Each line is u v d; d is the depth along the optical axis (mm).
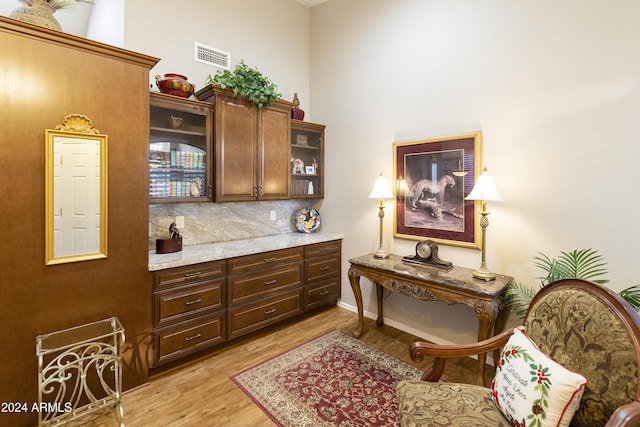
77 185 1943
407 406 1393
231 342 2883
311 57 4066
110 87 2039
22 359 1799
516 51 2330
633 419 949
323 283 3553
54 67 1833
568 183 2129
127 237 2150
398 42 3104
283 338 2982
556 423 1131
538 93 2236
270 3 3686
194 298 2500
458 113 2672
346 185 3664
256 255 2910
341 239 3729
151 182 2576
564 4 2105
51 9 1982
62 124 1872
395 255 3156
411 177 3004
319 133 3863
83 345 1801
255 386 2244
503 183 2428
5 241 1729
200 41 3105
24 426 1816
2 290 1731
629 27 1876
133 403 2059
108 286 2086
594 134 2016
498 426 1251
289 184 3492
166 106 2559
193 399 2104
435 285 2383
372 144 3365
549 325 1403
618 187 1940
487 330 2127
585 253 2049
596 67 1996
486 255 2545
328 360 2594
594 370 1171
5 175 1716
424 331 3002
